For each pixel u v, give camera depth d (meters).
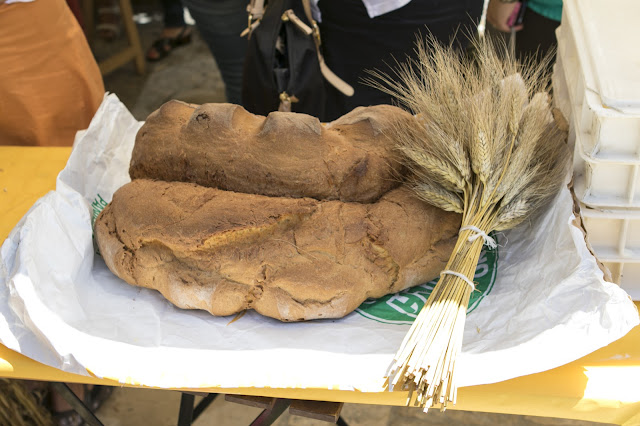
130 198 0.90
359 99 1.41
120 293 0.89
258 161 0.88
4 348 0.83
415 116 0.96
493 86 0.90
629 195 0.84
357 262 0.84
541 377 0.77
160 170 0.93
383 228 0.84
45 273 0.84
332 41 1.35
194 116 0.91
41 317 0.79
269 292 0.82
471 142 0.85
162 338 0.82
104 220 0.92
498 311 0.83
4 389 1.17
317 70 1.30
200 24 1.75
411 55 1.33
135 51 2.75
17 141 1.48
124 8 2.65
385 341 0.80
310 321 0.84
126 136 1.13
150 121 0.95
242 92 1.36
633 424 0.77
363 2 1.26
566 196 0.86
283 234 0.84
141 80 2.79
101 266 0.93
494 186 0.85
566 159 0.90
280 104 1.31
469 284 0.79
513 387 0.76
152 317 0.85
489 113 0.85
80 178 1.02
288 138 0.87
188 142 0.91
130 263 0.87
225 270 0.83
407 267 0.86
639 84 0.78
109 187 1.06
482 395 0.77
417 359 0.72
